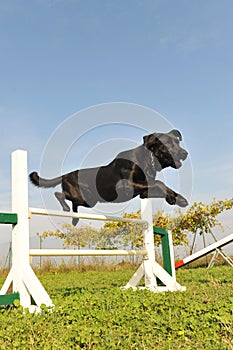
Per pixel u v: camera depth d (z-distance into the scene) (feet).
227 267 34.58
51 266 43.34
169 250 23.44
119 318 11.69
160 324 11.05
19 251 15.37
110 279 29.19
